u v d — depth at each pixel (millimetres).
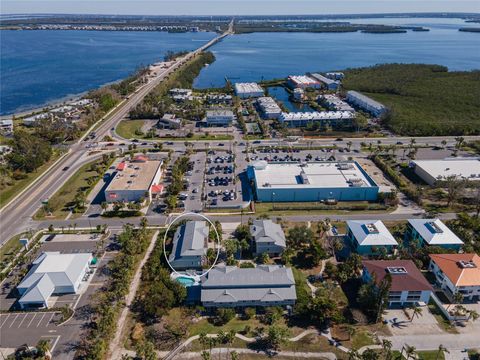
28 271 111125
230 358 84375
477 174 165375
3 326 93375
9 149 199375
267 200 153625
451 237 120625
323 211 146250
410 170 181125
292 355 85125
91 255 114562
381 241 118688
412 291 97125
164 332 91250
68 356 84875
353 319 94812
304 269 113125
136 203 148000
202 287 100000
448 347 86938
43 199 155875
